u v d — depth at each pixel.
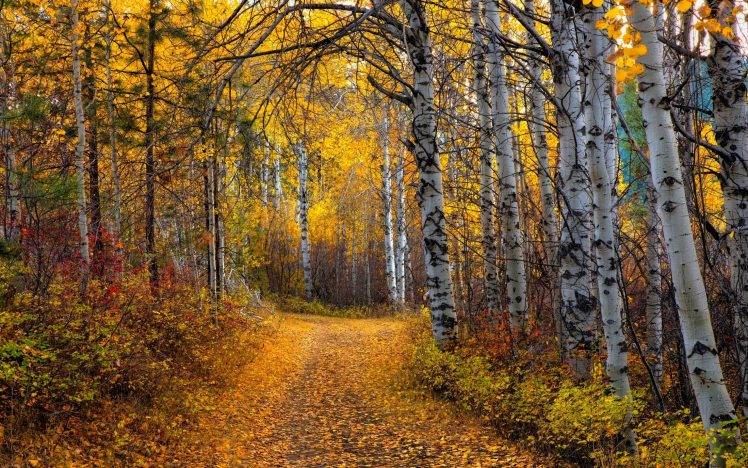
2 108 11.63
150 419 7.22
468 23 10.52
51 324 7.32
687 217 4.23
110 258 10.52
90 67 12.66
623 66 4.22
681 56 5.75
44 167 12.00
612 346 6.15
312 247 40.84
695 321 4.21
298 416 9.70
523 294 10.04
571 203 7.56
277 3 6.57
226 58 6.00
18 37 11.88
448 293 10.40
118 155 13.46
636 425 6.23
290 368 14.74
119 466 5.71
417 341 13.46
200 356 11.06
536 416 7.20
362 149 23.11
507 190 10.16
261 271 33.69
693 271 4.20
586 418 6.08
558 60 7.22
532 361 8.92
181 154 8.55
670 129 4.27
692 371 4.25
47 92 13.31
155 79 10.76
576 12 6.50
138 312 10.25
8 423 5.51
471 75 12.29
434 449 7.24
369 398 10.63
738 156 5.21
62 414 6.26
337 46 7.69
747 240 5.24
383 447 7.54
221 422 8.39
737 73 5.24
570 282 7.77
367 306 35.50
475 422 8.20
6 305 7.43
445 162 17.12
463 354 9.83
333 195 37.16
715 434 4.13
